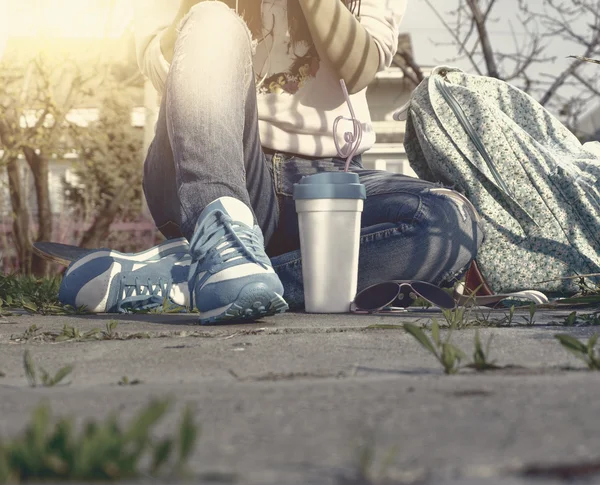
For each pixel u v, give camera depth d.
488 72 8.53
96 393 0.90
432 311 2.36
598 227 2.70
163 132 2.46
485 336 1.54
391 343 1.45
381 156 15.19
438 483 0.50
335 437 0.65
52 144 9.33
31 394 0.91
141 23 2.60
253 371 1.13
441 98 2.82
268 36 2.68
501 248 2.74
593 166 2.83
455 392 0.85
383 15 2.79
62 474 0.51
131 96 11.48
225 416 0.75
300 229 2.30
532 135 3.04
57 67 9.53
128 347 1.48
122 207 11.62
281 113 2.66
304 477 0.52
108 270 2.54
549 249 2.72
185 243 2.66
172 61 2.00
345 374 1.06
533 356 1.22
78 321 2.20
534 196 2.72
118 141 11.38
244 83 2.05
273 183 2.66
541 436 0.63
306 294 2.30
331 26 2.49
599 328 1.71
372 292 2.24
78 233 11.90
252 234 1.87
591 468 0.52
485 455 0.57
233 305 1.80
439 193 2.49
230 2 2.61
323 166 2.70
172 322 2.05
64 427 0.54
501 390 0.85
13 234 9.66
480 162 2.74
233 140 1.96
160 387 0.95
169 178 2.54
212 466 0.56
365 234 2.43
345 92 2.46
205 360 1.27
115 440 0.52
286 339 1.56
